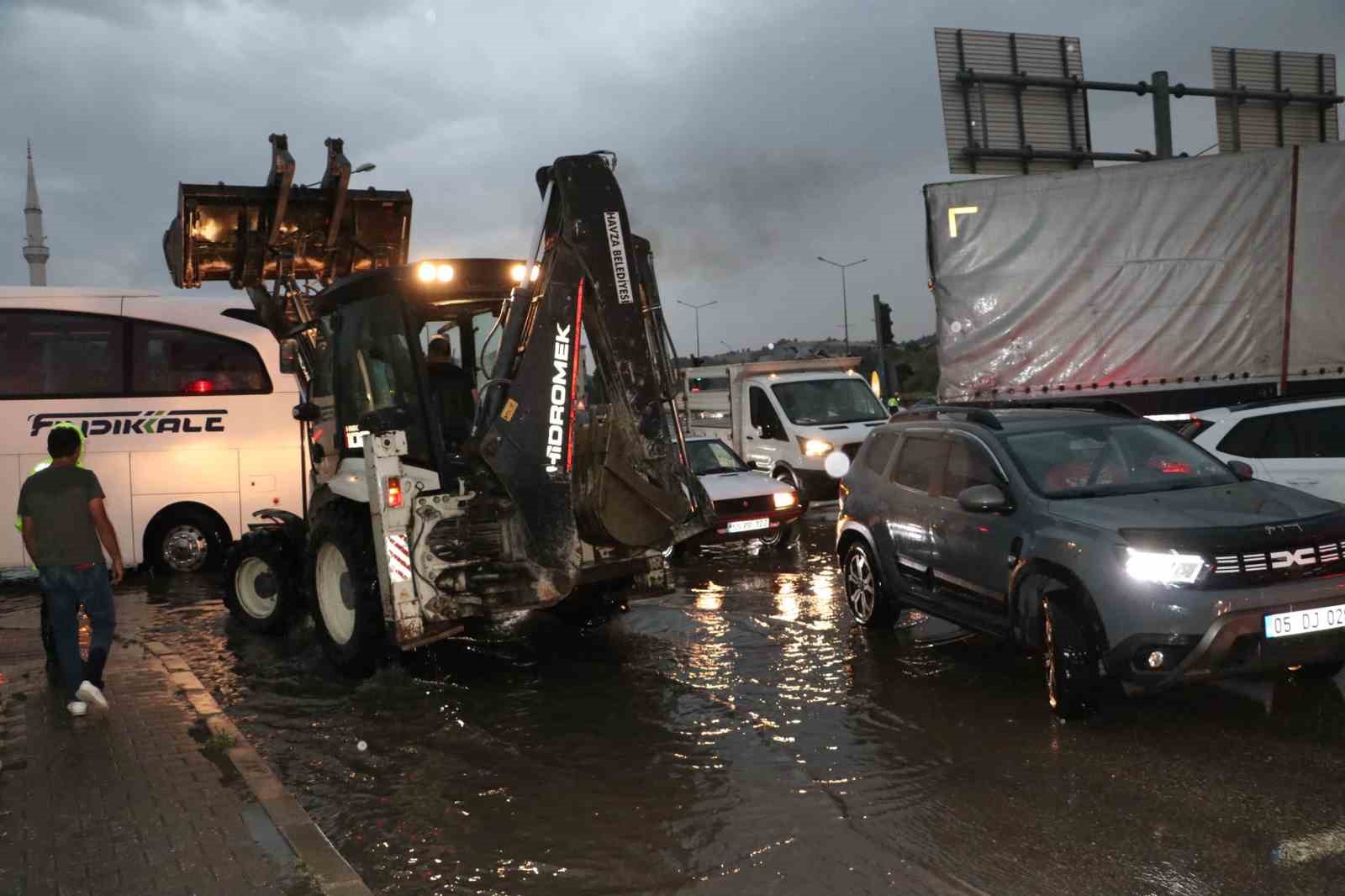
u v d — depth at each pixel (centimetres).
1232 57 1931
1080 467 698
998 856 436
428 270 763
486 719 668
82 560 665
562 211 708
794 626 896
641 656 814
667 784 537
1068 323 1109
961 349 1126
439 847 469
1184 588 562
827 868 430
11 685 736
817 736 603
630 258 720
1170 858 427
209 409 1362
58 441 668
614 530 706
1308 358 1093
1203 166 1085
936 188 1116
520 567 718
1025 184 1104
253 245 1079
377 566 734
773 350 2820
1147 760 540
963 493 689
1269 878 407
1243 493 652
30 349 1326
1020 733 593
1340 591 568
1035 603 648
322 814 514
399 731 648
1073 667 596
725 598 1041
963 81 1827
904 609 948
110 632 681
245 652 888
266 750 618
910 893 406
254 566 966
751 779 538
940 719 624
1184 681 568
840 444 1658
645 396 716
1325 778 505
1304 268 1082
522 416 700
